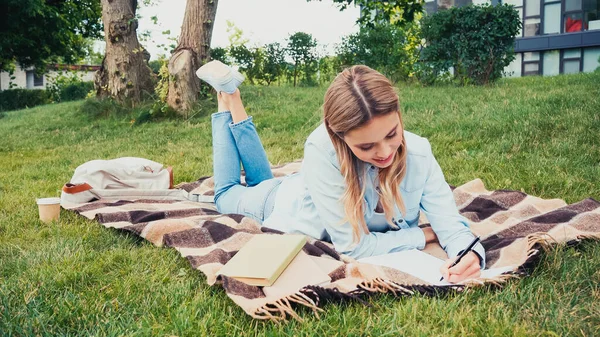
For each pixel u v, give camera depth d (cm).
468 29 1098
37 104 2528
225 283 227
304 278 230
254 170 358
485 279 224
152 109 970
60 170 602
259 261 241
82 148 786
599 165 429
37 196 456
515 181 406
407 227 279
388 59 1300
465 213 327
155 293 239
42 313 219
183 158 631
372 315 210
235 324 209
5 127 1170
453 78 1166
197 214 356
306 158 267
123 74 1052
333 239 268
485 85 1080
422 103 838
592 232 270
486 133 578
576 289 218
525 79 1230
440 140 572
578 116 591
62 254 292
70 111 1216
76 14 1967
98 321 213
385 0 1175
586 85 874
